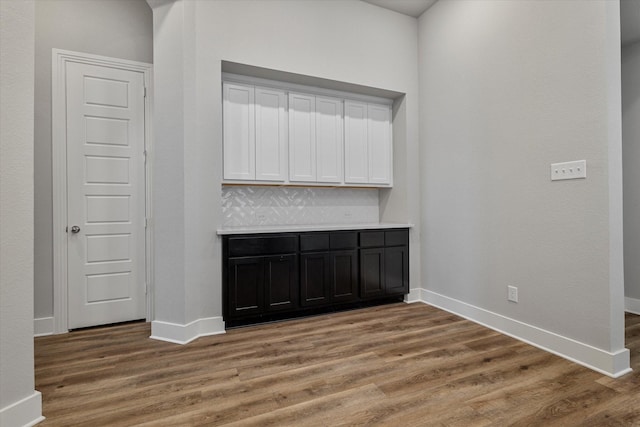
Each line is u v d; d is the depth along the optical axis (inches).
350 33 125.2
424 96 133.5
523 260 93.7
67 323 103.5
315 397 66.1
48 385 70.9
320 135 130.9
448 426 57.1
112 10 108.8
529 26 90.8
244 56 108.0
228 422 58.3
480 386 69.7
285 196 135.3
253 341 95.1
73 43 104.3
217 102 104.3
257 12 110.2
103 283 108.3
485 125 105.5
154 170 98.9
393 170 144.5
